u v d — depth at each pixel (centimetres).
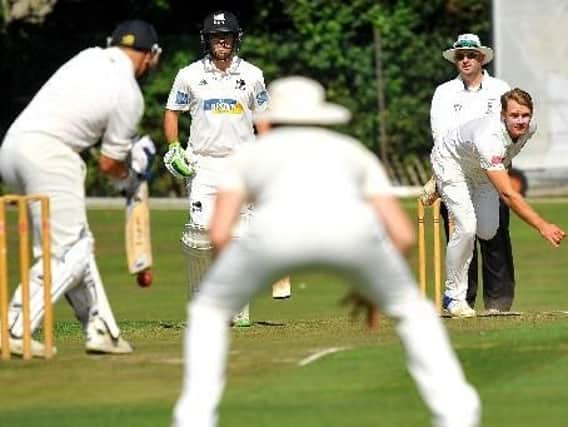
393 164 9912
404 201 9006
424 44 9950
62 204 3114
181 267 7156
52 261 3123
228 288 2230
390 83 9919
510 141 3922
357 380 2844
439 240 4103
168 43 10000
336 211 2208
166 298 6216
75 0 10431
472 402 2234
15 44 10169
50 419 2559
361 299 2339
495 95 4172
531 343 3225
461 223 4044
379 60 9888
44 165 3102
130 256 3134
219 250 2238
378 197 2269
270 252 2202
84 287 3162
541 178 9262
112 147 3120
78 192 3128
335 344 3266
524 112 3878
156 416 2567
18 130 3123
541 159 9275
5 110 10162
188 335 2238
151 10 10550
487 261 4253
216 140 4094
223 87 4094
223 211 2233
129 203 3138
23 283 3095
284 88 2306
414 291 2266
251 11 10494
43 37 10288
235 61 4109
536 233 7794
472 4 10362
